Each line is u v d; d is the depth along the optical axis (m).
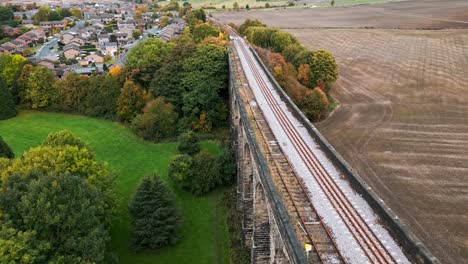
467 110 81.94
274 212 27.23
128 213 50.34
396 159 62.78
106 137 79.50
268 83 64.12
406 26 169.75
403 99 90.50
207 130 77.81
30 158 41.44
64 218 31.86
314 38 154.75
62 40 177.62
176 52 84.25
